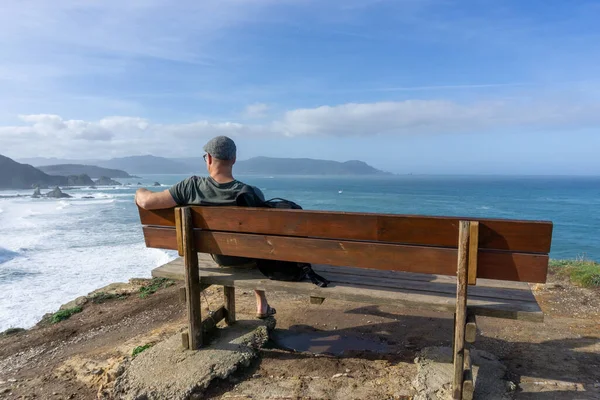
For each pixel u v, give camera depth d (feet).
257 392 10.05
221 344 11.98
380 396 9.68
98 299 21.45
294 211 10.04
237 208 10.62
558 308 16.43
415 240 9.12
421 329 14.57
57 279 47.06
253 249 10.69
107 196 262.88
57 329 17.70
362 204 219.41
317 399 9.65
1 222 111.86
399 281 11.01
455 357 8.96
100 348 14.73
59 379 12.04
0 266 53.52
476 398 9.44
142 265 53.93
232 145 11.99
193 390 9.89
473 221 8.36
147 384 10.18
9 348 16.11
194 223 11.20
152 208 11.70
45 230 94.17
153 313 18.60
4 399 11.16
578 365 11.37
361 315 16.03
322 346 13.24
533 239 8.23
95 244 72.84
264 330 13.19
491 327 14.46
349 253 9.75
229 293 13.38
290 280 11.17
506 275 8.57
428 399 9.23
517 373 10.93
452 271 8.96
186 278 11.29
